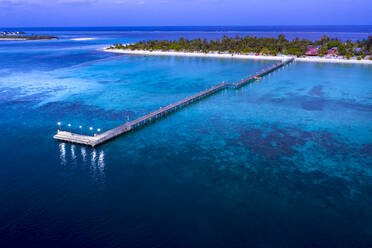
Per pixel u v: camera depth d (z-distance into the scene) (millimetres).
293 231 36594
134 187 45844
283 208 40781
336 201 42125
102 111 83438
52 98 96562
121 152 57906
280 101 92312
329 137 64062
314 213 39750
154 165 52656
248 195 43688
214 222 38125
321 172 49844
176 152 57750
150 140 63688
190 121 75312
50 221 38250
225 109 84938
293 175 48969
